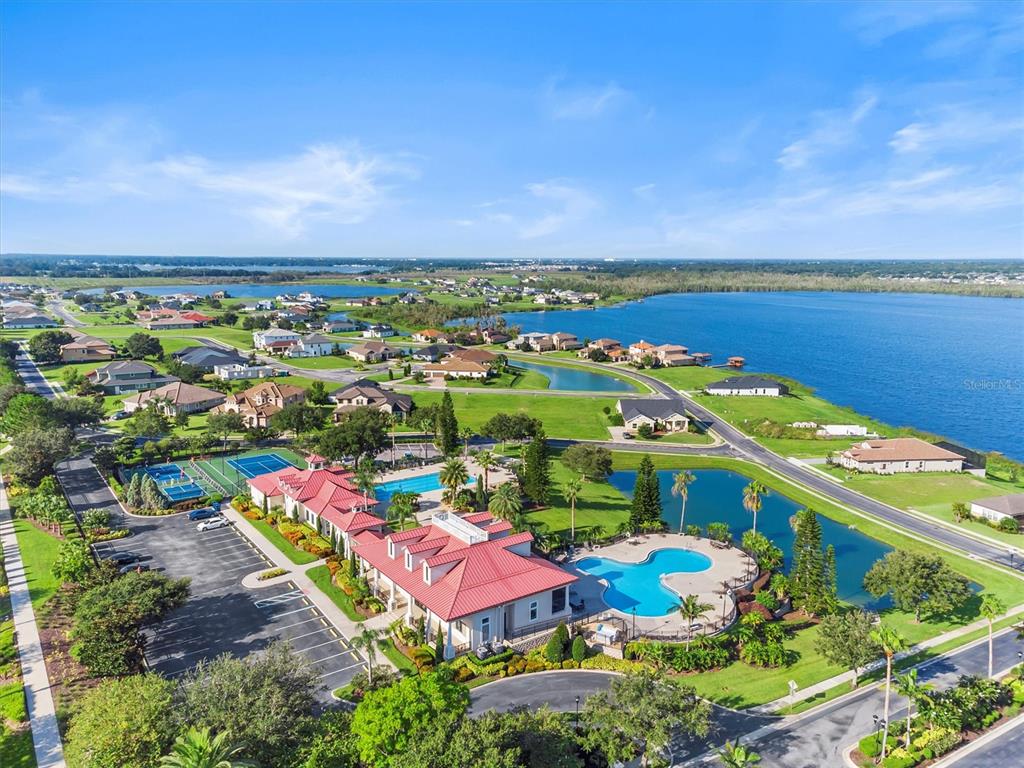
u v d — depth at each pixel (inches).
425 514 3969.0
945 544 3767.2
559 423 6545.3
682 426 6348.4
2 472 4507.9
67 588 2817.4
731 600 2965.1
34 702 2155.5
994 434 6752.0
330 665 2390.5
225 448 5502.0
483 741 1493.6
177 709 1717.5
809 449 5812.0
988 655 2541.8
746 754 1691.7
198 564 3260.3
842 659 2217.0
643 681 1803.6
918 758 1899.6
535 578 2687.0
